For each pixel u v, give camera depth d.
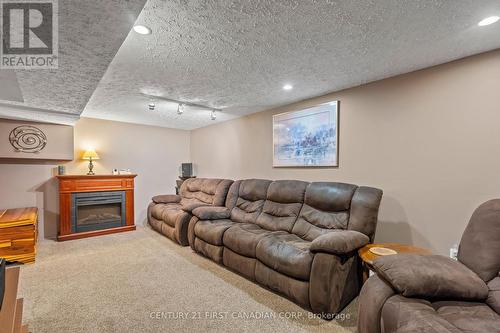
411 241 2.39
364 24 1.62
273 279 2.22
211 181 4.32
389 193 2.54
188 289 2.33
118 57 2.09
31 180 3.96
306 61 2.19
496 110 1.95
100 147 4.63
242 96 3.23
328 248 1.88
